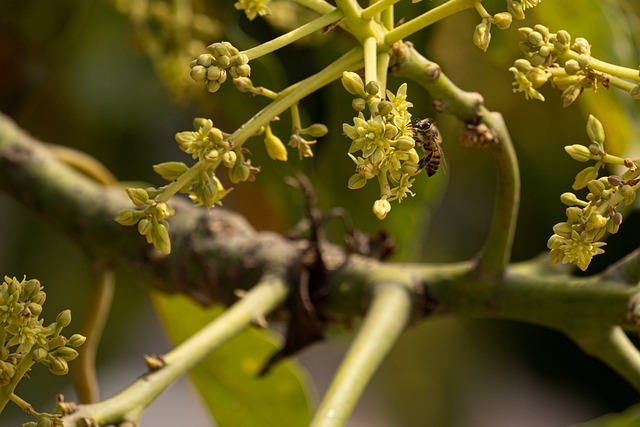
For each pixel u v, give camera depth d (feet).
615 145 2.63
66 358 2.06
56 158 2.69
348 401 2.25
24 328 2.06
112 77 3.42
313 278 2.48
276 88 2.80
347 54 2.09
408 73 2.21
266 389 2.73
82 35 3.33
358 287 2.46
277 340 2.70
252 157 2.94
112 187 2.71
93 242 2.63
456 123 2.79
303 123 2.83
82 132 3.49
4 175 2.68
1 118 2.71
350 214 2.99
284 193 2.97
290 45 2.92
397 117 1.98
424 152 2.21
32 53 3.23
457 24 2.89
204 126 2.04
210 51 2.01
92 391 2.54
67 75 3.37
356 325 2.55
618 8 2.69
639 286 2.33
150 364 2.23
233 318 2.35
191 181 2.05
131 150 3.55
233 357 2.71
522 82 2.07
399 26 2.10
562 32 2.05
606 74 2.06
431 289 2.42
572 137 3.44
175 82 2.88
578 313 2.35
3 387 2.07
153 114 3.52
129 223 2.04
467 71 3.05
